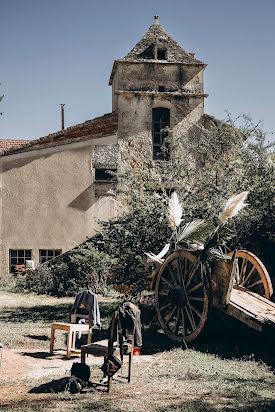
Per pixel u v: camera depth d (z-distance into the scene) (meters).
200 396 5.53
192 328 8.30
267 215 11.06
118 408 5.07
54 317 11.95
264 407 5.07
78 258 16.77
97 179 20.23
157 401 5.36
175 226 8.41
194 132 20.69
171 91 20.98
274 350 7.96
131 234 11.39
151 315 9.98
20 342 8.91
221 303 7.85
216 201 11.23
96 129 20.30
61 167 19.91
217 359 7.47
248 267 10.04
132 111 20.55
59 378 6.42
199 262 8.09
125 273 11.84
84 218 19.72
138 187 12.80
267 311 7.91
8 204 19.56
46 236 19.56
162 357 7.69
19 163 19.75
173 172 12.73
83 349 6.26
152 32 22.11
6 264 19.31
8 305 14.21
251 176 11.66
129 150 20.34
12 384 6.15
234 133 12.85
